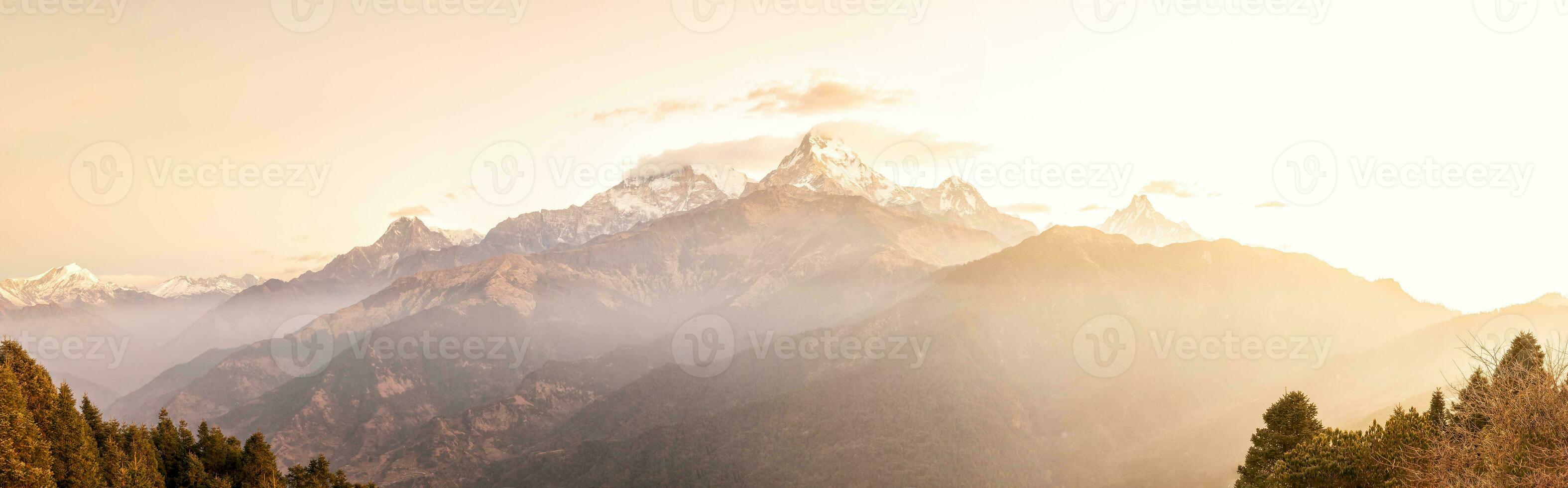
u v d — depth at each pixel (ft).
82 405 250.37
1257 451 201.36
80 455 215.72
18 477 186.29
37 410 212.02
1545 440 128.77
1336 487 165.07
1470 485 134.82
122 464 235.81
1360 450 163.63
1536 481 124.06
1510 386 143.02
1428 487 145.59
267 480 291.38
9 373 199.41
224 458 291.58
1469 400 155.43
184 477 269.44
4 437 188.24
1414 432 158.71
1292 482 172.14
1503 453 132.46
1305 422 194.80
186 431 290.15
